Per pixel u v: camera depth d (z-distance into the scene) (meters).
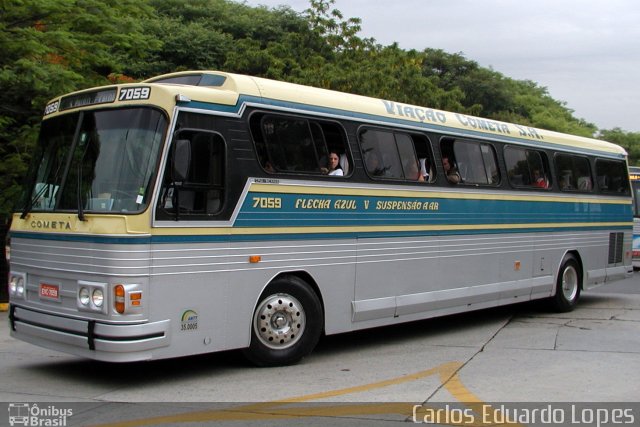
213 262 7.52
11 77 12.89
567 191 13.62
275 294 8.23
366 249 9.29
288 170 8.33
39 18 14.17
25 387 7.40
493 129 11.92
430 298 10.31
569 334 10.93
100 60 15.23
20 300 8.00
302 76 24.88
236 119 7.83
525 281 12.40
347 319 9.06
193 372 8.10
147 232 6.96
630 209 15.92
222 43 39.31
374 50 27.59
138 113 7.34
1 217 14.21
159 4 46.31
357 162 9.20
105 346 6.83
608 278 14.96
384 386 7.47
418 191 10.12
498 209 11.77
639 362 8.77
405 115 10.13
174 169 7.18
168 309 7.12
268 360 8.26
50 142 8.16
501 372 8.19
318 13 28.69
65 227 7.36
